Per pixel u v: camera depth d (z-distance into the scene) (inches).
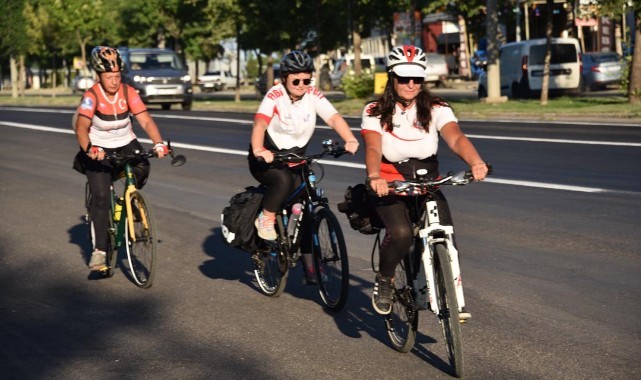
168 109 1503.4
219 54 3297.2
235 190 565.3
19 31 2316.7
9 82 4212.6
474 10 1812.3
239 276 344.8
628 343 248.4
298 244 296.4
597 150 663.1
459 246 379.6
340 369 232.8
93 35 2753.4
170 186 588.7
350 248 386.0
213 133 959.0
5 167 719.1
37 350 257.0
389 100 232.5
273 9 1695.4
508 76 1401.3
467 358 238.1
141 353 251.3
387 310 237.8
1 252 402.6
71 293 325.7
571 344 248.4
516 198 486.6
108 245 347.6
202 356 247.1
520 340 252.8
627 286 308.7
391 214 231.8
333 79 2310.5
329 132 927.7
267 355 246.4
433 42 2704.2
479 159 221.3
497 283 318.0
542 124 906.7
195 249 396.8
